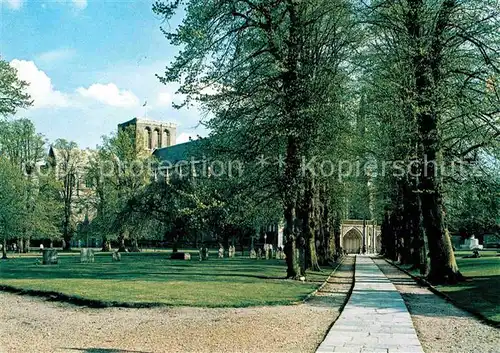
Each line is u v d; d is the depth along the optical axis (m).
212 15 23.33
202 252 49.75
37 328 13.11
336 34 28.92
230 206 29.11
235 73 24.75
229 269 34.16
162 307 16.50
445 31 23.53
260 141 25.67
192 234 56.28
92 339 11.70
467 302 18.02
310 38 27.94
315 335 12.19
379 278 31.00
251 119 25.38
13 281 23.33
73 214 83.88
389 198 47.38
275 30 24.22
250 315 15.20
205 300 17.66
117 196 67.25
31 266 36.34
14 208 59.72
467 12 22.91
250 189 27.12
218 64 24.45
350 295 20.81
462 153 25.70
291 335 12.16
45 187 71.12
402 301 18.66
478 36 22.75
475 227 46.38
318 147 27.06
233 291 20.25
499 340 11.72
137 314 15.31
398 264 51.22
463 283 24.62
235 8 23.95
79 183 83.69
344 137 30.75
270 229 90.81
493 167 25.80
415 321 14.42
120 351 10.43
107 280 24.20
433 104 22.91
